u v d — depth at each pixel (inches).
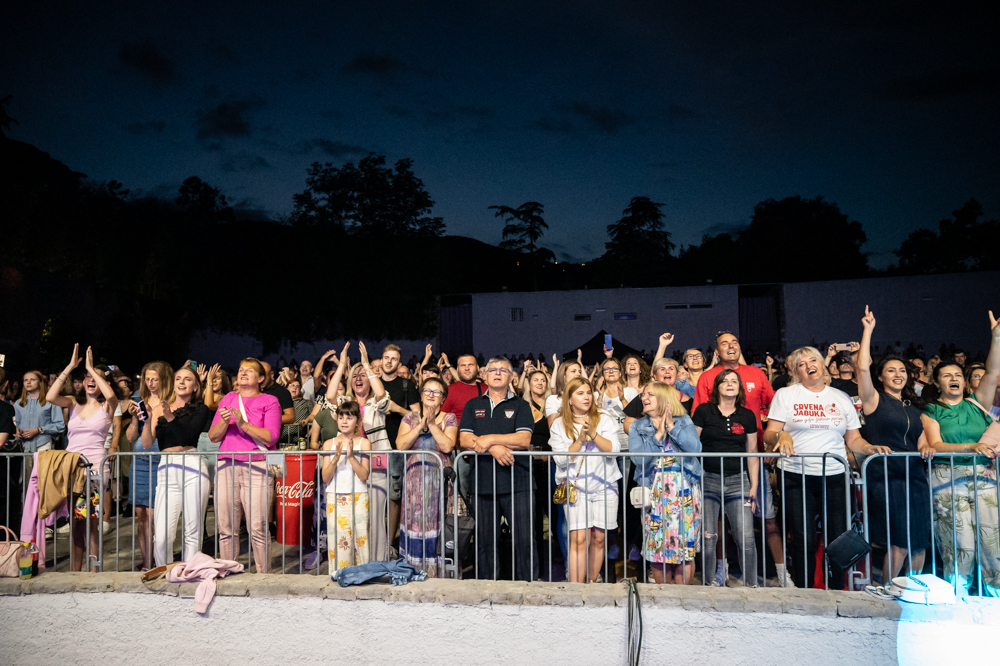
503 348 1193.4
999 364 199.9
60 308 948.0
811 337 1117.1
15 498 262.7
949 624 163.0
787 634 168.1
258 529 215.3
